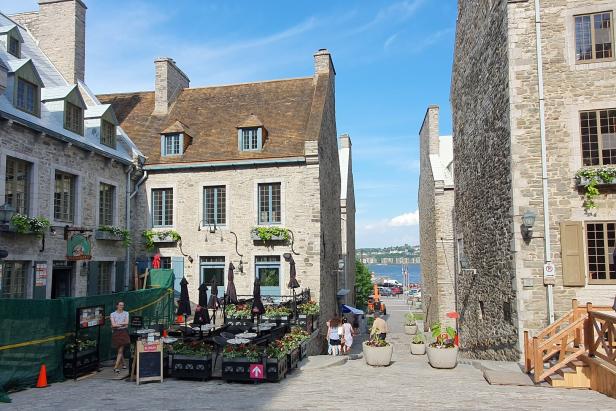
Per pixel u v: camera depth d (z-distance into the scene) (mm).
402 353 18297
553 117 12016
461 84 17938
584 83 11906
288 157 18172
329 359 12914
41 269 13484
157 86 22141
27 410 7418
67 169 14836
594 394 8414
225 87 22641
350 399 8031
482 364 11695
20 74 13188
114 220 17453
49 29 18734
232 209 18688
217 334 12461
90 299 11477
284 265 18125
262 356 9758
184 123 21031
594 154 11805
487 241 14531
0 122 12219
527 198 12000
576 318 10180
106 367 11453
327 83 21281
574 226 11602
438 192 23891
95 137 16719
